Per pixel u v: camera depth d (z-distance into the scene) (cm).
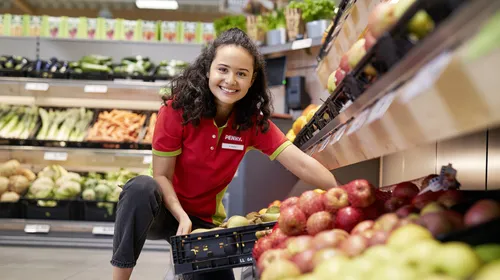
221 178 242
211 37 645
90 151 553
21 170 562
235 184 484
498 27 60
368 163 390
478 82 67
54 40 630
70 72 573
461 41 74
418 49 87
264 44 538
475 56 64
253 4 574
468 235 104
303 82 521
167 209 230
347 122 178
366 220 150
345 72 183
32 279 343
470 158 188
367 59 122
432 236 112
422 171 258
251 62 216
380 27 145
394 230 118
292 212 158
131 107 606
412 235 111
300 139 316
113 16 963
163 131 231
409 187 162
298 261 124
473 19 67
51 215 534
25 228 530
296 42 495
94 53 629
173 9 960
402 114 101
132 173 570
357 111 153
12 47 629
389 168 349
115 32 643
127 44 630
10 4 914
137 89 573
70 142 553
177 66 596
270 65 525
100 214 534
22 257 445
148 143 554
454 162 207
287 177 490
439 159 229
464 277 89
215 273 236
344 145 175
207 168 236
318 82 521
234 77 213
